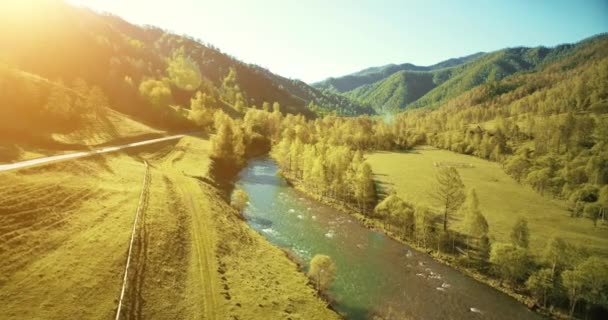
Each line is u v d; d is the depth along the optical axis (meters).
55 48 173.50
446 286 59.94
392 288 58.09
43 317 33.56
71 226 49.50
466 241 74.75
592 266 51.09
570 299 52.91
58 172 64.75
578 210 94.06
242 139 146.50
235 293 45.91
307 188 113.75
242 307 43.16
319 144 141.38
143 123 141.38
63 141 86.38
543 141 163.25
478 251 70.81
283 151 135.00
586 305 52.19
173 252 51.78
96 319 35.34
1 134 74.81
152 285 43.12
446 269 66.25
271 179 123.62
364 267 64.75
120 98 157.00
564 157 136.50
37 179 57.66
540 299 55.94
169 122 155.50
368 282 59.38
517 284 60.41
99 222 53.09
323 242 74.62
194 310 40.84
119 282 41.53
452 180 78.44
